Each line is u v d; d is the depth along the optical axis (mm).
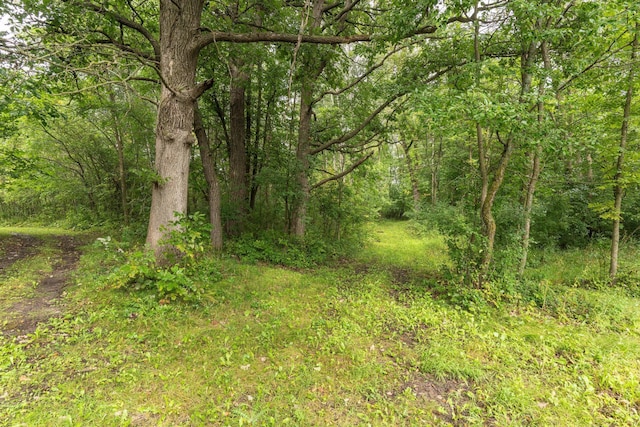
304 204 9641
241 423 2598
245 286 5914
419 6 5215
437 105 5164
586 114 6770
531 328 4809
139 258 4855
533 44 5566
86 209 15023
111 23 6535
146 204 11484
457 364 3674
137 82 9586
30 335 3594
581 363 3783
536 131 4867
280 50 7676
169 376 3156
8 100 3672
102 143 13672
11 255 7562
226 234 10016
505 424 2801
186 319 4344
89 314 4250
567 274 7453
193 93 5992
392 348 4074
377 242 13391
